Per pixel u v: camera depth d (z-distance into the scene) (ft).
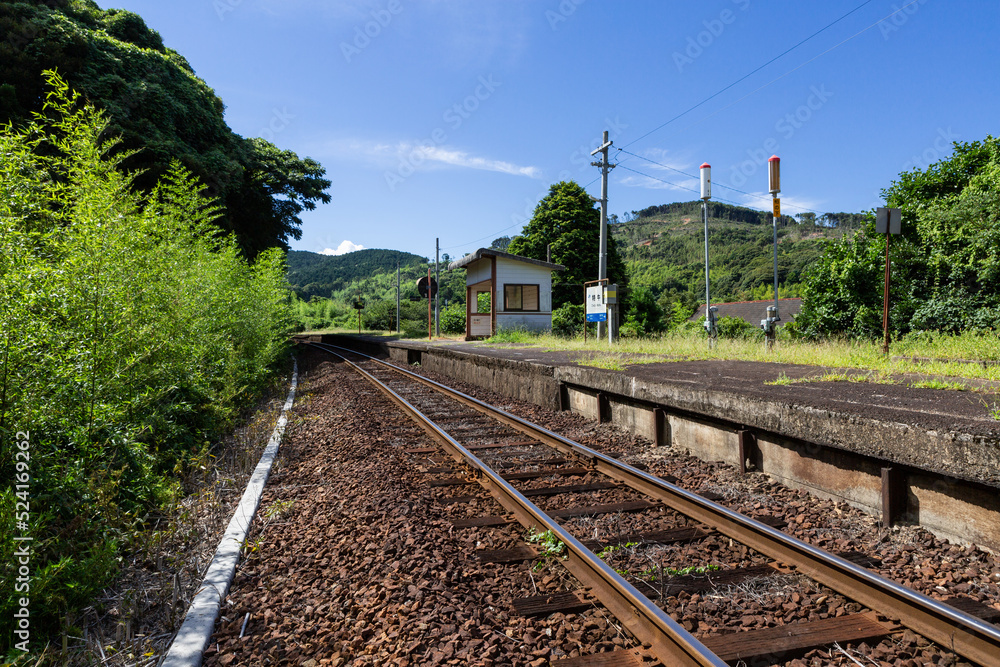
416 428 27.07
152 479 15.12
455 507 15.98
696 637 9.09
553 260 136.77
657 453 21.06
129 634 9.73
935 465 12.06
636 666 8.46
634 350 40.52
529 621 9.78
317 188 91.15
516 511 15.17
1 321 10.22
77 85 52.24
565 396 31.07
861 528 13.35
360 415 29.89
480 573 11.61
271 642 9.46
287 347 66.44
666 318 114.11
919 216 42.55
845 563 10.58
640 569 11.71
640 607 9.55
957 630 8.73
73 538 11.03
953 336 35.99
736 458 18.54
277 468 20.36
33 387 10.94
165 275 21.63
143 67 60.64
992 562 11.14
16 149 13.00
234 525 14.40
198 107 66.85
